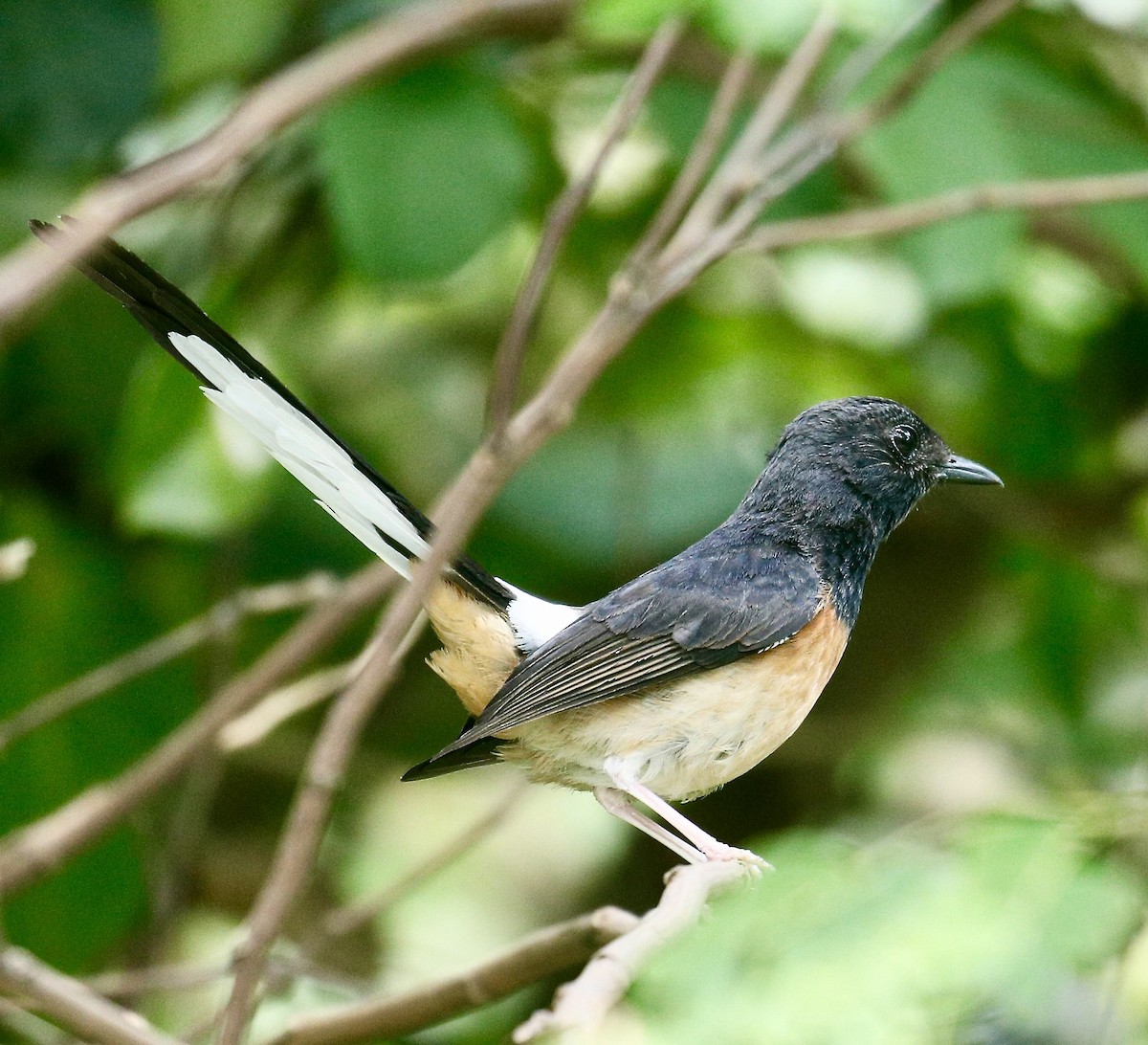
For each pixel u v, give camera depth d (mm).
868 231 8164
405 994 6883
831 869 6375
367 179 9359
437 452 13078
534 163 10898
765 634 8508
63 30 11078
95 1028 6438
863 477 9281
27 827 10586
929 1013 5812
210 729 7148
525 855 13398
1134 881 6500
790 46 9039
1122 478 13742
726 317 13469
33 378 11516
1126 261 11203
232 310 11156
